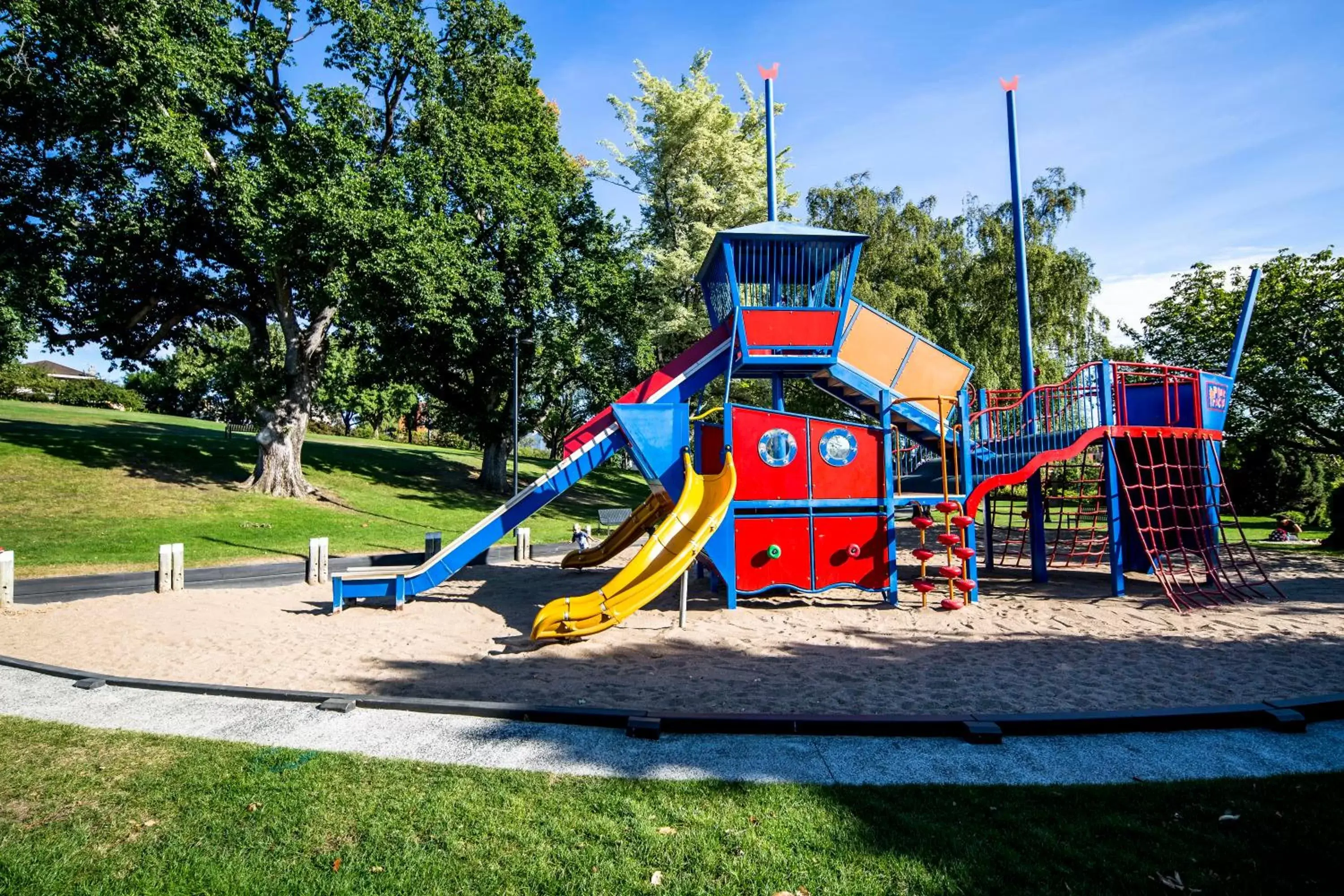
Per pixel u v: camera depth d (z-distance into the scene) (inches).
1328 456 1219.2
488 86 1117.1
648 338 1230.9
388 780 192.5
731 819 169.3
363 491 1080.8
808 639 381.4
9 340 842.8
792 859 151.6
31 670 307.0
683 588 413.4
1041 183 1199.6
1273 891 138.0
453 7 1039.6
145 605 483.2
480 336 1168.2
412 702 252.7
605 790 185.5
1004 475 495.5
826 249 550.0
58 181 869.2
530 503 494.0
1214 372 923.4
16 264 840.3
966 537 500.7
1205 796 179.2
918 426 569.0
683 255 1191.6
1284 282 882.1
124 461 965.2
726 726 227.9
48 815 173.9
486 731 231.5
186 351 1489.9
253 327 1014.4
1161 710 234.8
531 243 1080.2
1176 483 576.4
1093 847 154.6
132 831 166.4
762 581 466.6
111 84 757.3
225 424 1866.4
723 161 1250.0
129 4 767.7
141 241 893.2
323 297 872.9
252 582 570.3
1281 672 301.4
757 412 473.4
